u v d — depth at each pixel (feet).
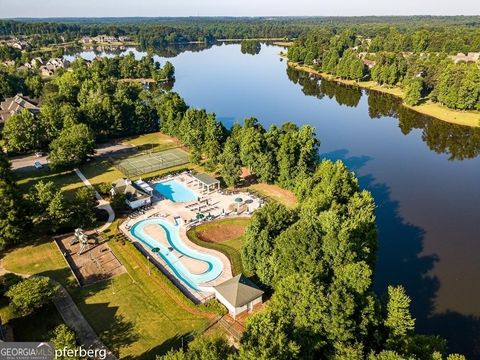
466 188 345.72
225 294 196.03
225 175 329.93
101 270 228.02
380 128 516.73
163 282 214.90
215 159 363.35
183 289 214.69
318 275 171.12
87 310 195.42
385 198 327.26
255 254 215.51
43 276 220.84
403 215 300.61
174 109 462.19
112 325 186.09
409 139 474.90
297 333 146.82
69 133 381.81
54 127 416.67
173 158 404.16
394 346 148.36
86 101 515.50
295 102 647.15
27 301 177.99
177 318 191.01
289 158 323.78
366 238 209.46
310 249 183.32
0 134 430.20
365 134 492.95
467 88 530.27
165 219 286.66
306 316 149.69
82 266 231.50
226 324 187.11
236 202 304.71
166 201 313.94
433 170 384.68
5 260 235.61
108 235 264.31
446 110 561.43
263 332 140.56
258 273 209.67
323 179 268.00
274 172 334.85
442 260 246.47
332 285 161.17
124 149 430.61
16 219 241.96
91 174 362.53
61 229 268.21
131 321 188.85
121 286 213.87
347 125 528.22
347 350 137.18
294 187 317.01
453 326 193.98
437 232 277.23
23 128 395.34
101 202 310.04
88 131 391.24
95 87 537.65
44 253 242.58
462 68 557.74
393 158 415.44
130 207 300.20
